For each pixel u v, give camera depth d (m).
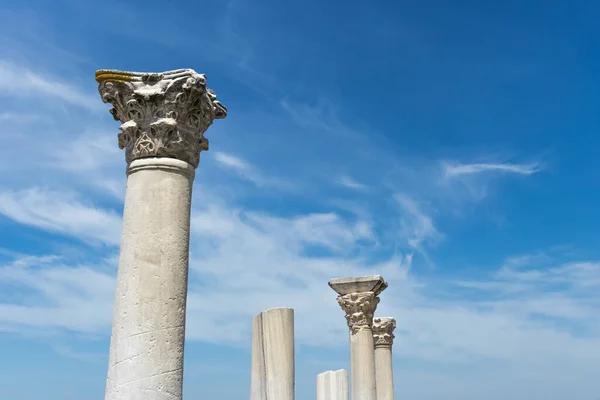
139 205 10.30
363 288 25.42
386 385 30.11
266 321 14.06
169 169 10.55
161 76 10.93
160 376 9.54
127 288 9.89
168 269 10.05
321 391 20.59
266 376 13.78
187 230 10.56
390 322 31.00
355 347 24.92
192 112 11.05
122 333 9.70
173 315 9.91
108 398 9.55
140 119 10.81
